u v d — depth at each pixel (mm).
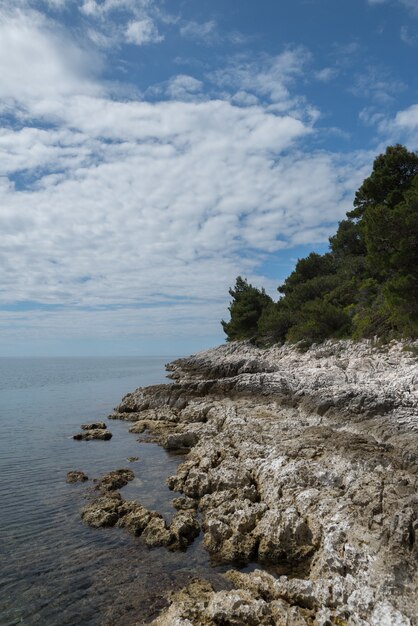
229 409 29375
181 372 78625
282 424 23500
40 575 11234
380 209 36438
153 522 13727
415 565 8898
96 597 10250
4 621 9430
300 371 35969
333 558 9859
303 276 81062
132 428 30422
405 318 38844
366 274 63844
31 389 67688
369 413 22594
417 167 51281
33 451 24703
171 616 8781
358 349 44844
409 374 28484
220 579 10797
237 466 17141
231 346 82625
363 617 8242
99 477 19547
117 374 115500
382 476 13273
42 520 14703
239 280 98688
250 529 12812
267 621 8414
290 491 13859
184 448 25000
